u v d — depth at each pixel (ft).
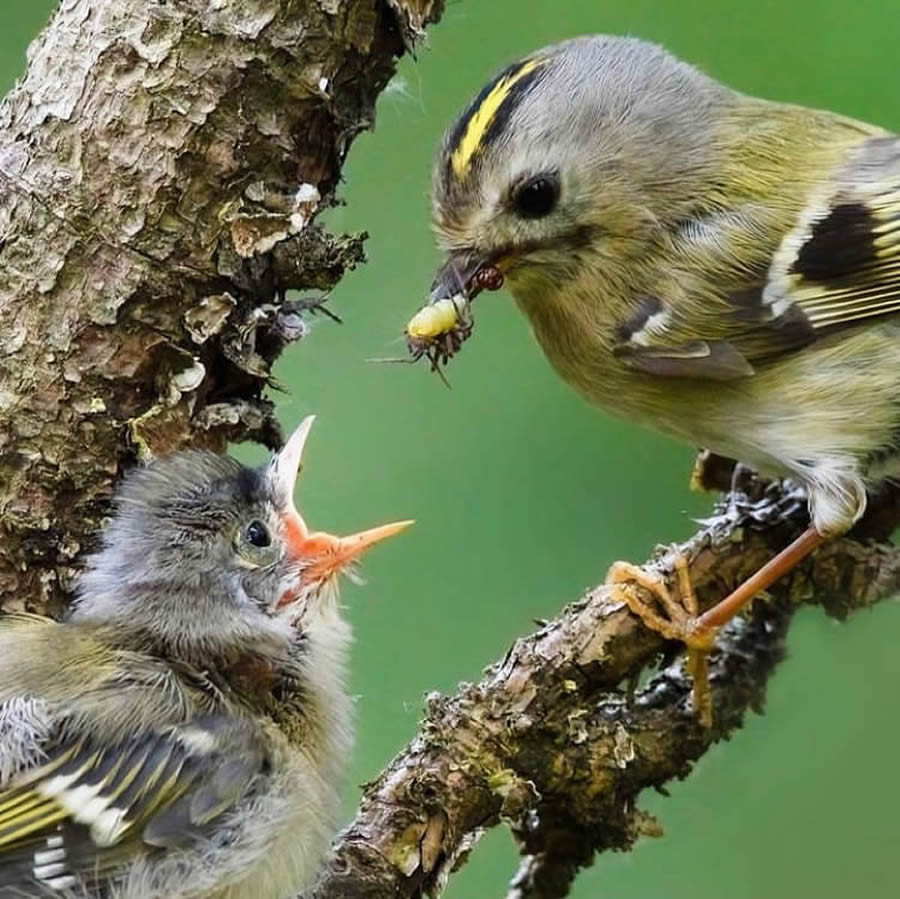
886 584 6.27
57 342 6.19
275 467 6.23
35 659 6.19
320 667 6.23
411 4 6.19
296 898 6.20
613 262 6.30
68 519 6.20
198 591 6.21
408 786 6.21
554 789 6.23
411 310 6.39
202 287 6.19
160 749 6.18
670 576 6.26
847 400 6.29
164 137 6.18
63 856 6.17
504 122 6.29
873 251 6.29
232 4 6.18
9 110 6.20
